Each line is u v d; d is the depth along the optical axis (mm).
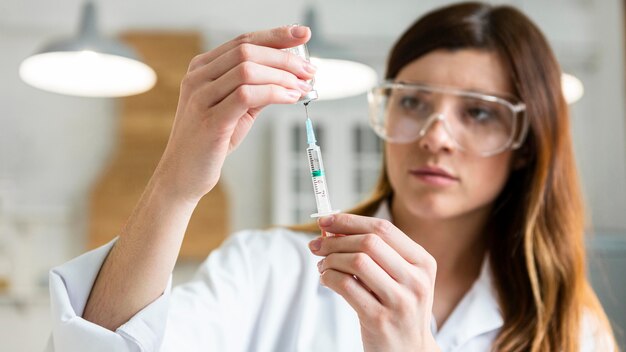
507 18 1368
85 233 4223
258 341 1284
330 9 4473
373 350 926
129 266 924
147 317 925
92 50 2713
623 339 2545
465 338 1312
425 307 910
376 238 911
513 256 1406
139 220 922
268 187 4336
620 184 4355
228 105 823
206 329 1155
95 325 909
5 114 4211
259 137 4355
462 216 1379
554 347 1340
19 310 4086
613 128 4391
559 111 1399
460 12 1371
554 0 4562
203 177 875
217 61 860
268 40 879
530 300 1381
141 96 4254
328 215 975
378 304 901
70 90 3016
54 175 4227
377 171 4246
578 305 1371
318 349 1290
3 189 4168
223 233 4227
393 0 4512
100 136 4262
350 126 4254
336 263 917
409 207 1306
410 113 1323
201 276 1303
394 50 1430
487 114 1306
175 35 4301
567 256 1395
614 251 2781
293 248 1407
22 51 4250
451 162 1274
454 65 1332
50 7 4266
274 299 1314
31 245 4129
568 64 4578
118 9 4309
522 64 1339
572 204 1425
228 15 4406
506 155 1335
